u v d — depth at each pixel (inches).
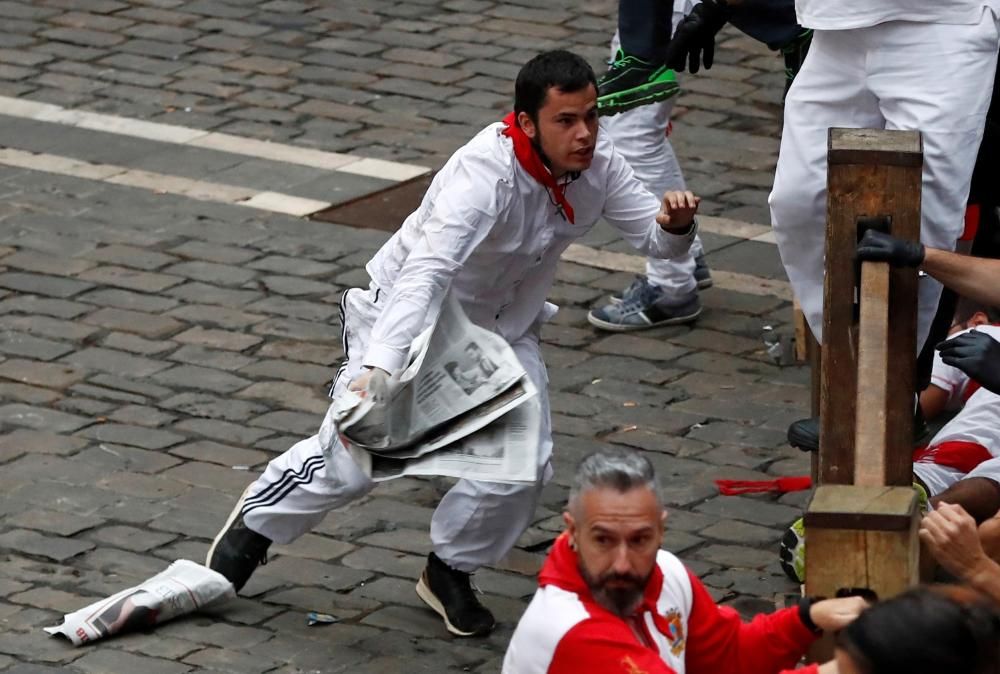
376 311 327.0
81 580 348.2
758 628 225.6
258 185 549.3
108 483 386.0
